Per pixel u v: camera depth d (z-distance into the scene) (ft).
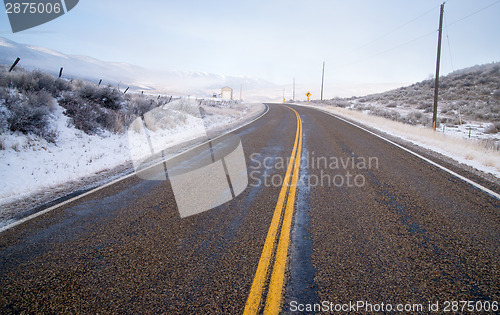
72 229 10.80
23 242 9.78
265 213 12.39
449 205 13.57
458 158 24.91
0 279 7.64
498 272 8.15
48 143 24.97
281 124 52.47
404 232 10.64
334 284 7.47
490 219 11.97
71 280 7.63
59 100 32.17
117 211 12.59
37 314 6.30
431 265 8.45
